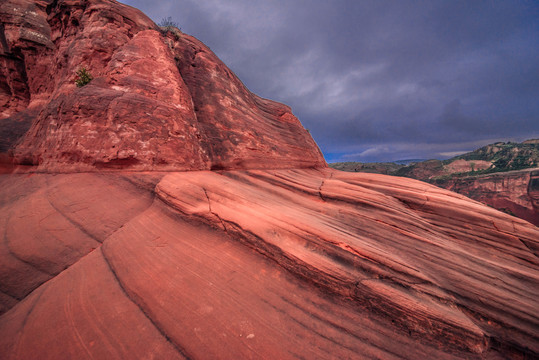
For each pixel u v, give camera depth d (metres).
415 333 3.65
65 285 3.85
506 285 5.45
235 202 6.38
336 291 4.12
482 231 8.73
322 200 9.75
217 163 11.95
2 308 3.81
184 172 9.49
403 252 6.16
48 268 4.69
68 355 2.72
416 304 3.94
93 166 8.65
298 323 3.50
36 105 19.59
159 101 10.66
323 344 3.23
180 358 2.77
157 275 4.09
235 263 4.61
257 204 6.44
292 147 17.98
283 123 21.30
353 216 7.91
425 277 4.70
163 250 4.82
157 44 12.73
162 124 9.86
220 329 3.18
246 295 3.86
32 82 20.16
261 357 2.90
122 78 10.54
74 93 9.53
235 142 13.41
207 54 17.64
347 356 3.12
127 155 8.73
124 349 2.81
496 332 4.04
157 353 2.80
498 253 7.90
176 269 4.27
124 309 3.36
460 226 9.11
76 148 8.80
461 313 4.15
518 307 4.52
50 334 2.97
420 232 7.65
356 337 3.44
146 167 8.94
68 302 3.47
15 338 2.93
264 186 10.02
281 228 5.32
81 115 9.07
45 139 10.18
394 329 3.67
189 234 5.44
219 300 3.67
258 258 4.78
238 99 16.98
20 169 10.84
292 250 4.73
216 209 5.97
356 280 4.23
